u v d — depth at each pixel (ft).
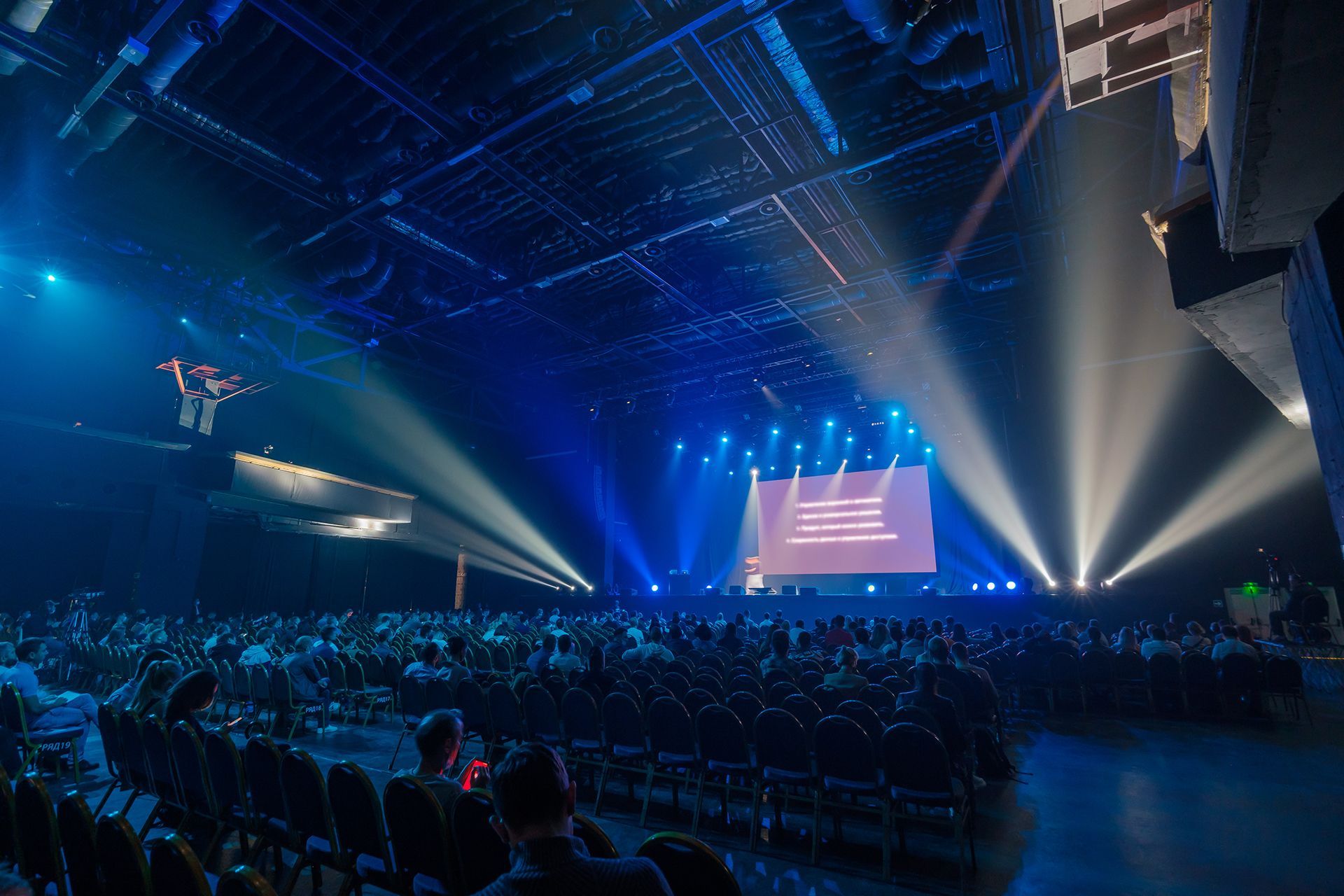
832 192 31.71
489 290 40.52
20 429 38.78
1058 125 26.35
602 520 67.67
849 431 68.13
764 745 13.35
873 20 20.02
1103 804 15.74
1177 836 13.66
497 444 70.74
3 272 36.52
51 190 30.81
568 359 55.21
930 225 35.19
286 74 24.97
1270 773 17.92
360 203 30.71
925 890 11.48
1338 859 12.45
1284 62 7.87
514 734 17.37
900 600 50.90
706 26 21.33
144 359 44.45
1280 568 37.19
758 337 51.08
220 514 49.24
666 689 18.31
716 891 6.13
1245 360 19.58
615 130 27.81
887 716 15.84
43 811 8.59
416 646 30.53
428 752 9.32
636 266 37.40
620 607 64.03
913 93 25.77
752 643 32.78
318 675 23.08
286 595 54.60
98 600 41.81
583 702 15.96
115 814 7.22
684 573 68.44
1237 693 25.81
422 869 8.43
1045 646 27.27
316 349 53.26
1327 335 12.30
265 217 34.58
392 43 23.03
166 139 29.17
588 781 17.89
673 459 76.59
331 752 20.72
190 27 20.40
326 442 55.26
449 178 29.76
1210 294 15.47
